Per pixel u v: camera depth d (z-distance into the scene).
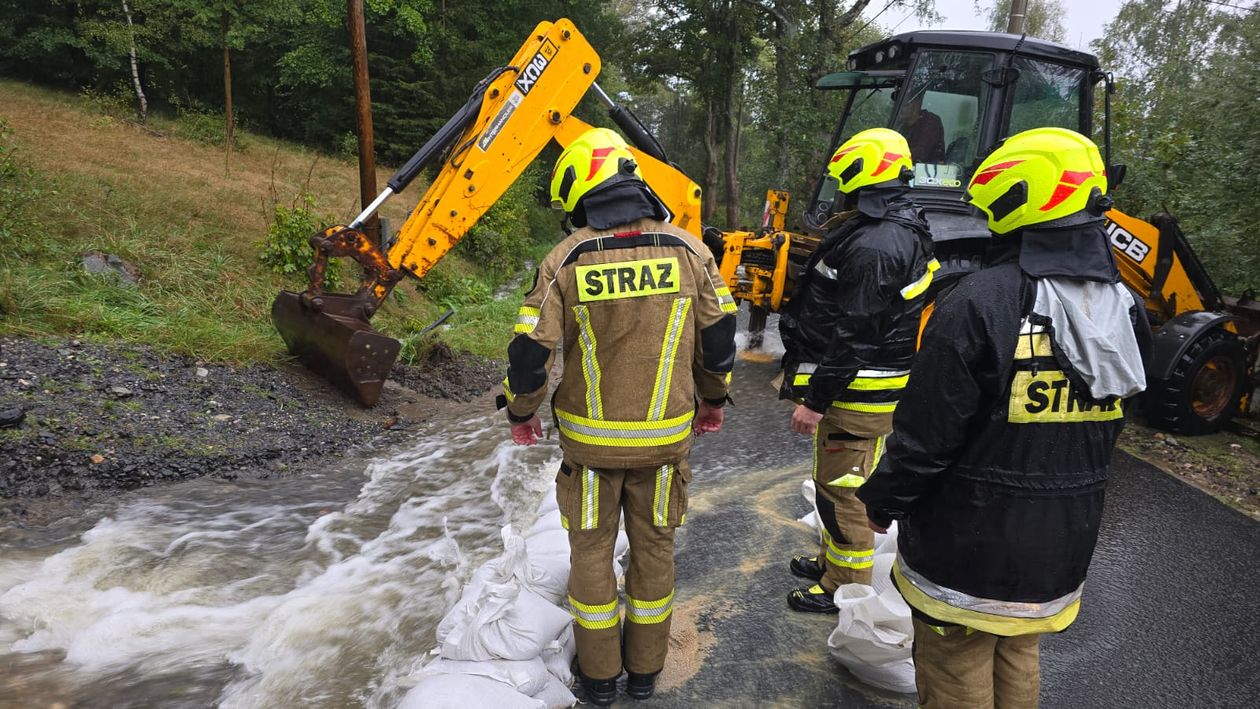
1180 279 6.00
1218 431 5.95
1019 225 1.75
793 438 5.46
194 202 9.91
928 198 5.84
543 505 3.91
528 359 2.26
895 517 1.90
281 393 5.75
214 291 7.34
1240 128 7.19
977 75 5.73
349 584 3.40
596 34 29.80
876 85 6.56
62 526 3.76
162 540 3.71
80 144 12.62
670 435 2.37
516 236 17.06
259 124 26.23
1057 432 1.72
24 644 2.86
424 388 6.76
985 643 1.91
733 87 27.58
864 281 2.51
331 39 23.75
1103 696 2.76
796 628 3.07
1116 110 9.57
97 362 5.30
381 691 2.63
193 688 2.65
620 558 3.55
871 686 2.71
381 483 4.67
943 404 1.72
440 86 24.83
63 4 22.89
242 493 4.36
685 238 2.40
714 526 4.01
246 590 3.34
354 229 5.69
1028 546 1.76
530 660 2.46
